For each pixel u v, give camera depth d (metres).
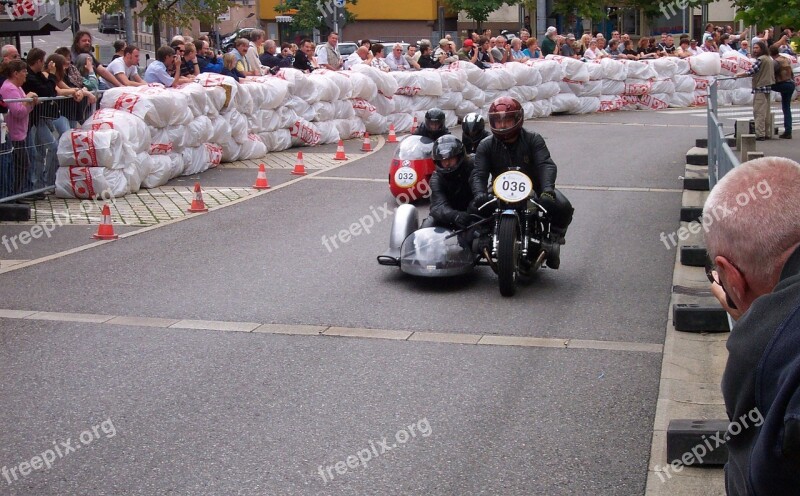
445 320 7.46
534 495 4.47
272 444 5.09
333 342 6.89
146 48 37.31
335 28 22.05
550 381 6.04
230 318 7.52
